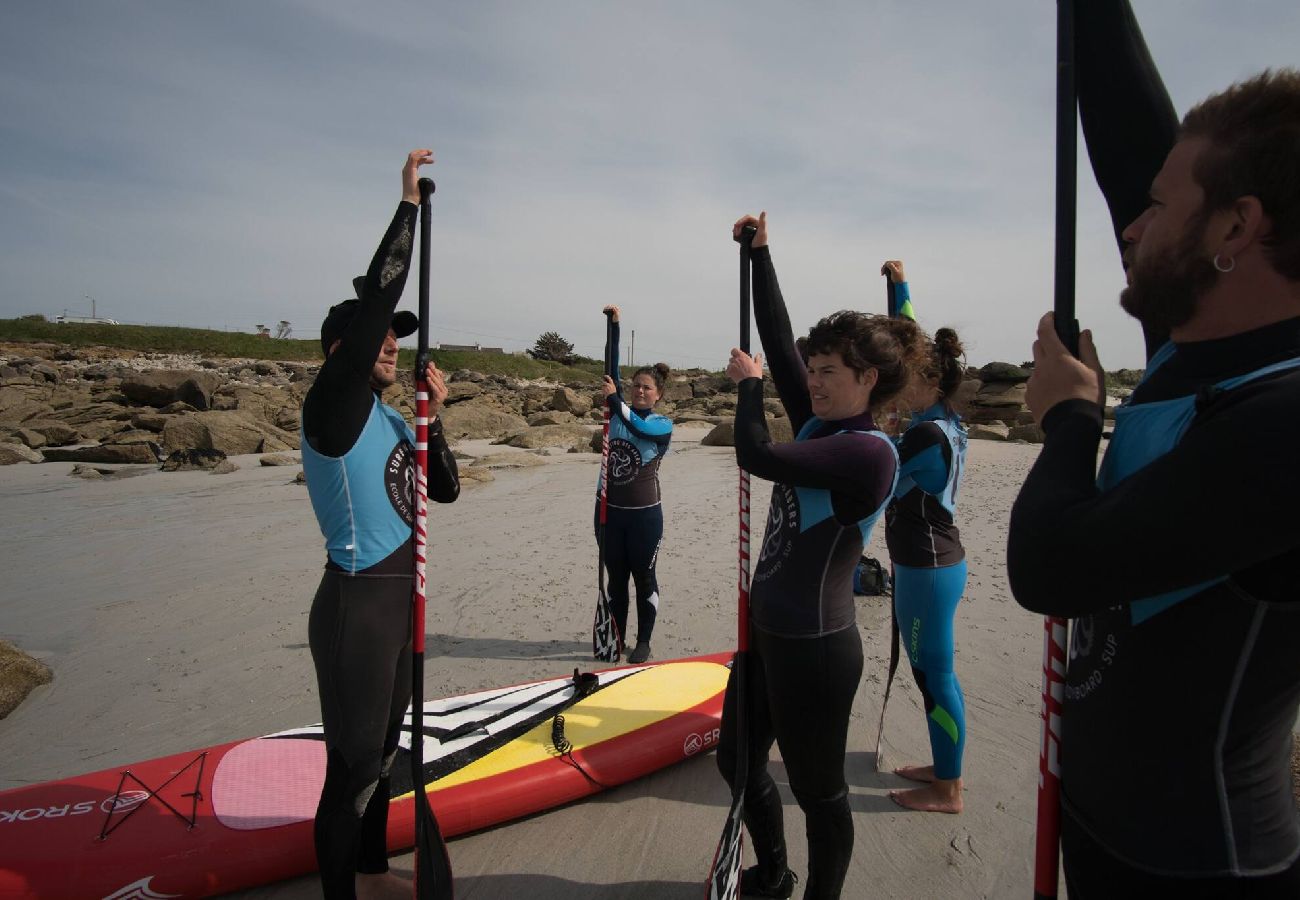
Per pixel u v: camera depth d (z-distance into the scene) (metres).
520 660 5.09
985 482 11.62
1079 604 1.07
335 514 2.40
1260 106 1.03
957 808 3.25
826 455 2.20
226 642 5.42
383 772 2.58
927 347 2.87
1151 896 1.15
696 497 10.80
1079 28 1.70
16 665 4.65
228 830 2.90
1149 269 1.14
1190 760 1.11
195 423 16.81
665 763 3.58
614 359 5.39
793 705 2.30
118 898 2.69
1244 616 1.05
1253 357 1.07
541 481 12.83
